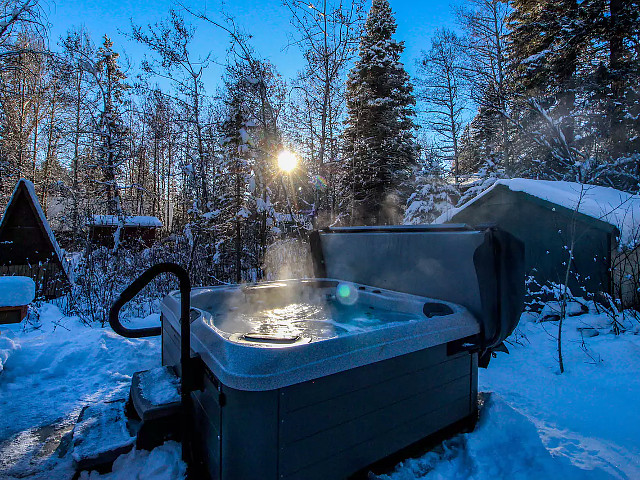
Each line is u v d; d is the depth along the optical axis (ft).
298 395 4.71
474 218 20.67
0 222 19.10
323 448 4.98
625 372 8.99
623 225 14.84
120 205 32.22
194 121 23.97
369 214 44.75
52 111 47.50
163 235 42.27
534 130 35.22
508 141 41.19
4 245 18.97
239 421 4.56
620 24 31.58
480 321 7.27
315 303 11.44
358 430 5.37
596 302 14.97
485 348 7.30
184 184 28.68
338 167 25.70
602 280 15.40
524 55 39.52
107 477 5.60
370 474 5.51
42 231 19.90
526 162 37.55
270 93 19.63
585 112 34.35
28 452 6.73
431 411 6.40
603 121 33.40
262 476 4.50
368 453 5.51
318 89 23.04
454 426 6.82
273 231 19.30
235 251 21.34
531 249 17.99
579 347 10.86
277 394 4.52
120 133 35.88
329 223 24.97
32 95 39.37
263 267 19.34
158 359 11.48
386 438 5.74
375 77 45.91
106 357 11.48
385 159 45.88
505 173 36.32
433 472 5.82
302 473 4.78
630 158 28.12
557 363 10.07
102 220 28.04
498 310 7.24
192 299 9.49
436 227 8.33
